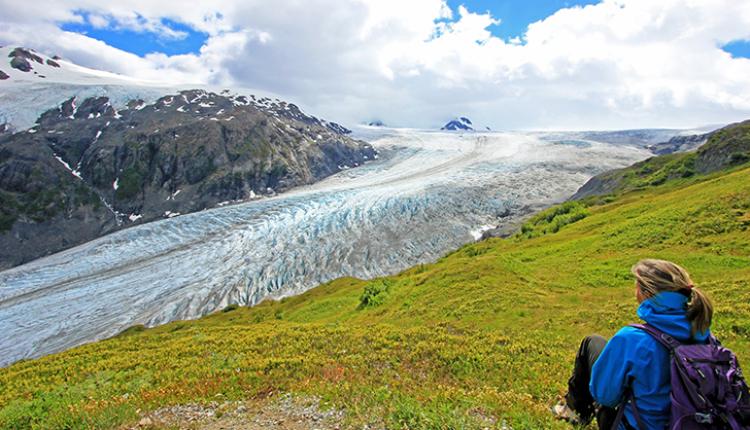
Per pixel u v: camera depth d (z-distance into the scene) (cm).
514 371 994
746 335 1053
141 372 1305
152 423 773
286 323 2450
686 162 6400
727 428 266
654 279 321
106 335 6494
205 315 6525
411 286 3088
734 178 3622
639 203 4350
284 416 768
